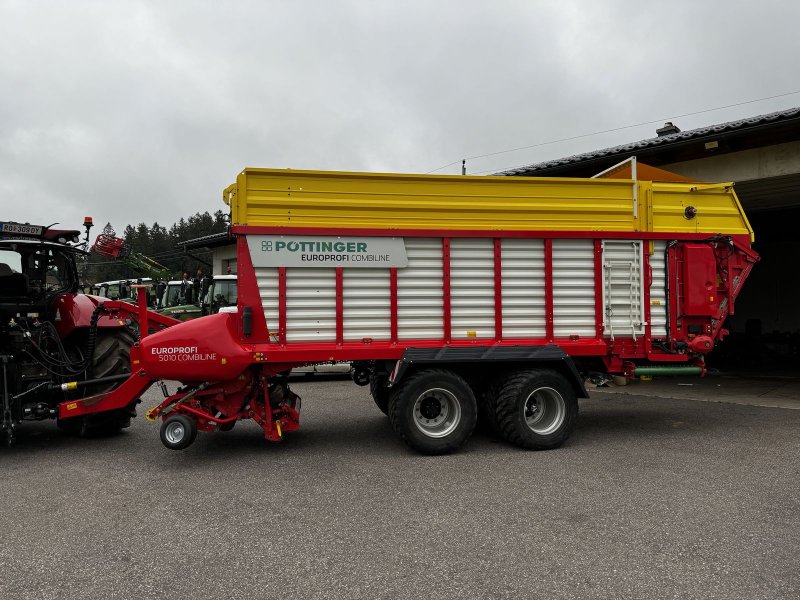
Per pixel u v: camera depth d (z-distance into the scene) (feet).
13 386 18.88
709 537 11.63
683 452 18.29
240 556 10.96
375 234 18.24
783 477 15.57
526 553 10.96
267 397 18.39
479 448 19.01
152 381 19.07
